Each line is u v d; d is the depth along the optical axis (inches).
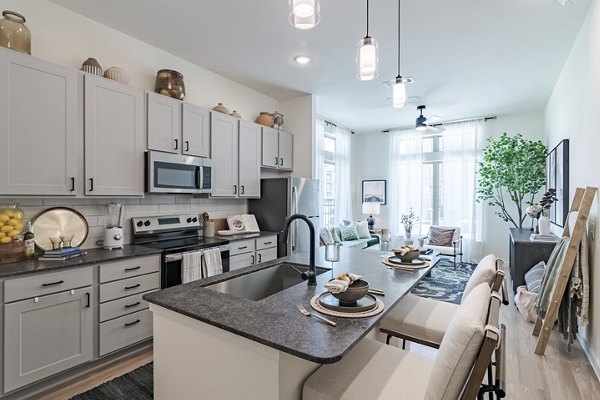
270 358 44.0
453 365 36.2
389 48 126.9
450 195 249.6
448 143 251.0
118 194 106.7
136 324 101.3
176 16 106.6
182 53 133.6
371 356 55.0
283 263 87.9
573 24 110.0
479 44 124.1
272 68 148.3
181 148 126.8
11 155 83.0
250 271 78.3
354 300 53.4
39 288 80.4
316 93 182.7
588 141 105.8
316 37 119.6
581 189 112.1
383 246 268.2
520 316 136.8
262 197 172.4
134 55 121.5
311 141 183.9
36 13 96.3
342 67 146.5
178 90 127.1
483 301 42.8
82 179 98.0
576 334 113.3
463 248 243.6
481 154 238.2
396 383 47.6
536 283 133.1
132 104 110.8
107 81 103.8
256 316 50.0
